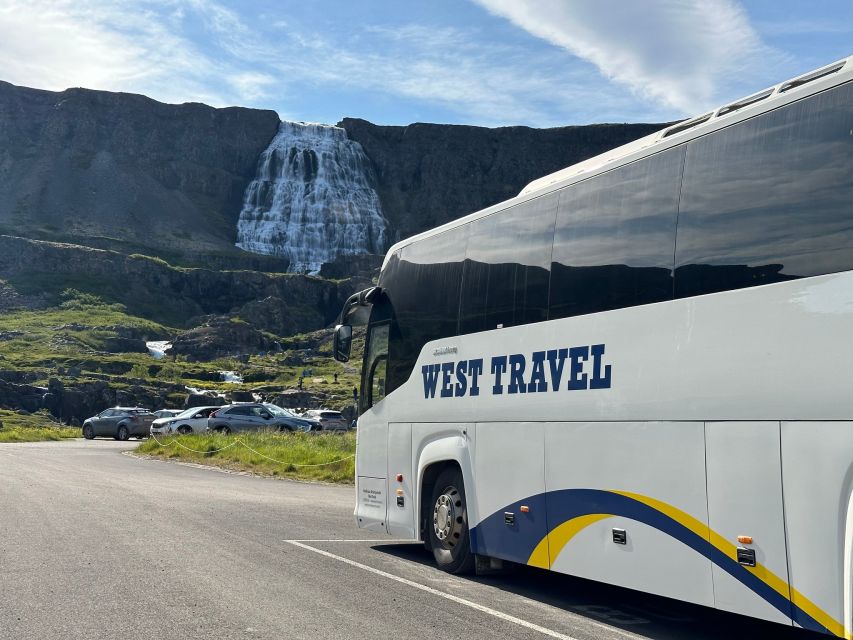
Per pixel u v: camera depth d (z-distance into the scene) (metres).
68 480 20.61
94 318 146.25
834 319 5.73
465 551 9.88
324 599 8.21
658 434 7.04
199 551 10.69
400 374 11.38
